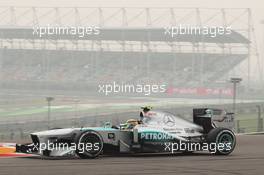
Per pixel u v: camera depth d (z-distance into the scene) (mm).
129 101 154500
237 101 161250
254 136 46250
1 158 25781
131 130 26953
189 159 25203
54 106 149625
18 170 19625
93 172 19016
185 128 28156
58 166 21281
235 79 64625
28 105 154250
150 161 24016
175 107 121688
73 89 195000
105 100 159500
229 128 28922
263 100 165250
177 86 197125
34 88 198125
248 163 23125
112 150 26219
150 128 27172
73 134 25781
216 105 125312
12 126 90500
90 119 97125
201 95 181500
